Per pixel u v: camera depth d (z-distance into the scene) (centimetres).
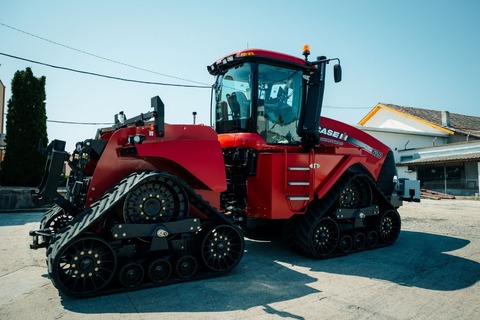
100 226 385
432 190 2236
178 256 403
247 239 668
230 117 550
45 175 446
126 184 378
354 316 321
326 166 541
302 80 559
